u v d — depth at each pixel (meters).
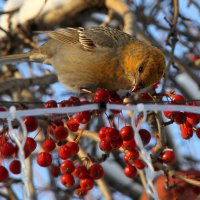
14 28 14.63
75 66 10.96
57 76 12.07
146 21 14.48
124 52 10.44
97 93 8.32
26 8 14.88
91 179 8.16
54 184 13.30
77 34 11.25
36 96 14.32
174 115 8.11
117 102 8.87
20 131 7.74
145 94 8.52
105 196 12.16
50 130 8.11
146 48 10.30
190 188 9.56
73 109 6.93
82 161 8.77
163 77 11.23
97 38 10.85
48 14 14.68
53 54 11.70
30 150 7.66
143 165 8.18
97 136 10.86
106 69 10.57
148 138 8.09
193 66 14.74
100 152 14.05
